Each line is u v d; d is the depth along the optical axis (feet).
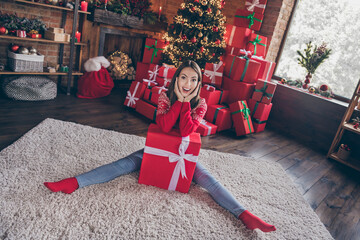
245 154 9.71
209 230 5.56
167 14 15.30
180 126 6.07
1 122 8.52
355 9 11.91
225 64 12.46
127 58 14.82
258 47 12.69
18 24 10.51
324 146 11.80
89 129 8.99
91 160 7.25
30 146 7.30
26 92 10.56
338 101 11.98
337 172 9.70
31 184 5.86
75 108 10.81
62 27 12.09
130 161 6.51
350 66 12.08
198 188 6.91
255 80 12.32
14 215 4.98
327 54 12.28
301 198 7.43
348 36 12.14
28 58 10.44
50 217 5.09
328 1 12.74
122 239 4.92
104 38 13.25
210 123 11.18
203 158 8.54
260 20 12.09
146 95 11.33
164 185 6.56
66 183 5.74
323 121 11.80
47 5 10.46
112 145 8.25
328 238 6.04
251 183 7.63
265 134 12.26
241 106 11.19
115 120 10.39
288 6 13.56
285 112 13.03
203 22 12.26
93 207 5.54
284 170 8.96
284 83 13.53
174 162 6.31
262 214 6.36
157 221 5.52
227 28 12.89
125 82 15.17
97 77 12.37
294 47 14.02
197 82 6.06
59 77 12.70
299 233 6.00
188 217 5.81
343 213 7.26
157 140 6.12
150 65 12.05
